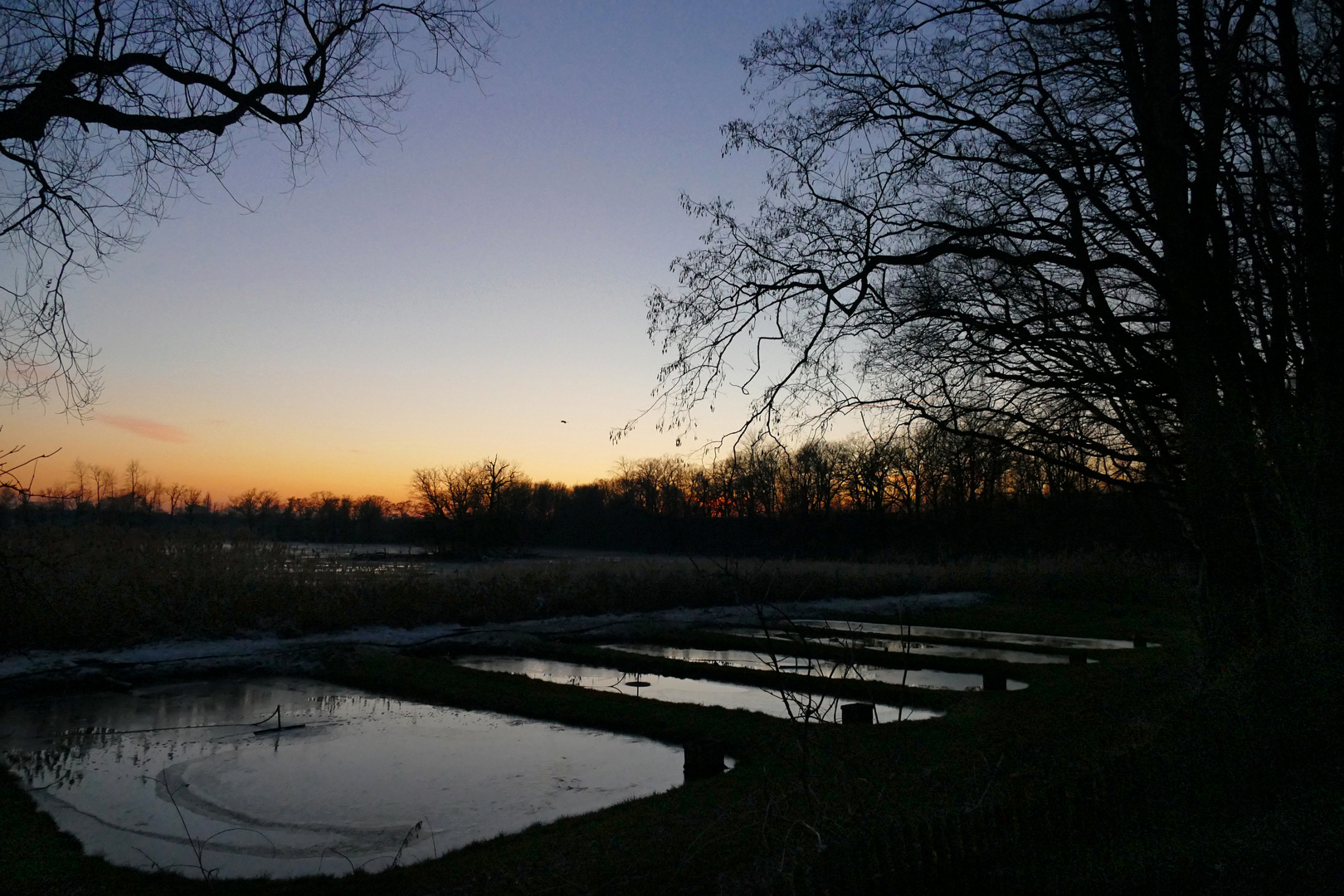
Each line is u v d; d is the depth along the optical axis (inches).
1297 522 446.6
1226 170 531.5
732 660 956.6
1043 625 1282.0
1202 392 493.4
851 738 347.3
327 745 577.6
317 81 360.8
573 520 3550.7
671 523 2625.5
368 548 3078.2
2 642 820.0
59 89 300.2
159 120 323.3
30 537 834.8
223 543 1144.8
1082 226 541.0
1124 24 506.3
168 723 645.9
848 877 190.7
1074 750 365.4
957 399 592.7
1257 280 545.3
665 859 294.8
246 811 437.4
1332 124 515.8
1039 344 558.3
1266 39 486.9
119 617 902.4
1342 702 325.4
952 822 215.5
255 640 960.9
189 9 340.5
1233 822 268.1
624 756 545.6
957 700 629.6
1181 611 657.0
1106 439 641.0
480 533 2765.7
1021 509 1738.4
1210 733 303.1
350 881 324.2
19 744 582.2
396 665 861.2
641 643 1109.7
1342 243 474.6
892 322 566.9
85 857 362.9
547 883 294.0
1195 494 495.8
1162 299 542.6
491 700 707.4
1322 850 240.1
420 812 433.4
